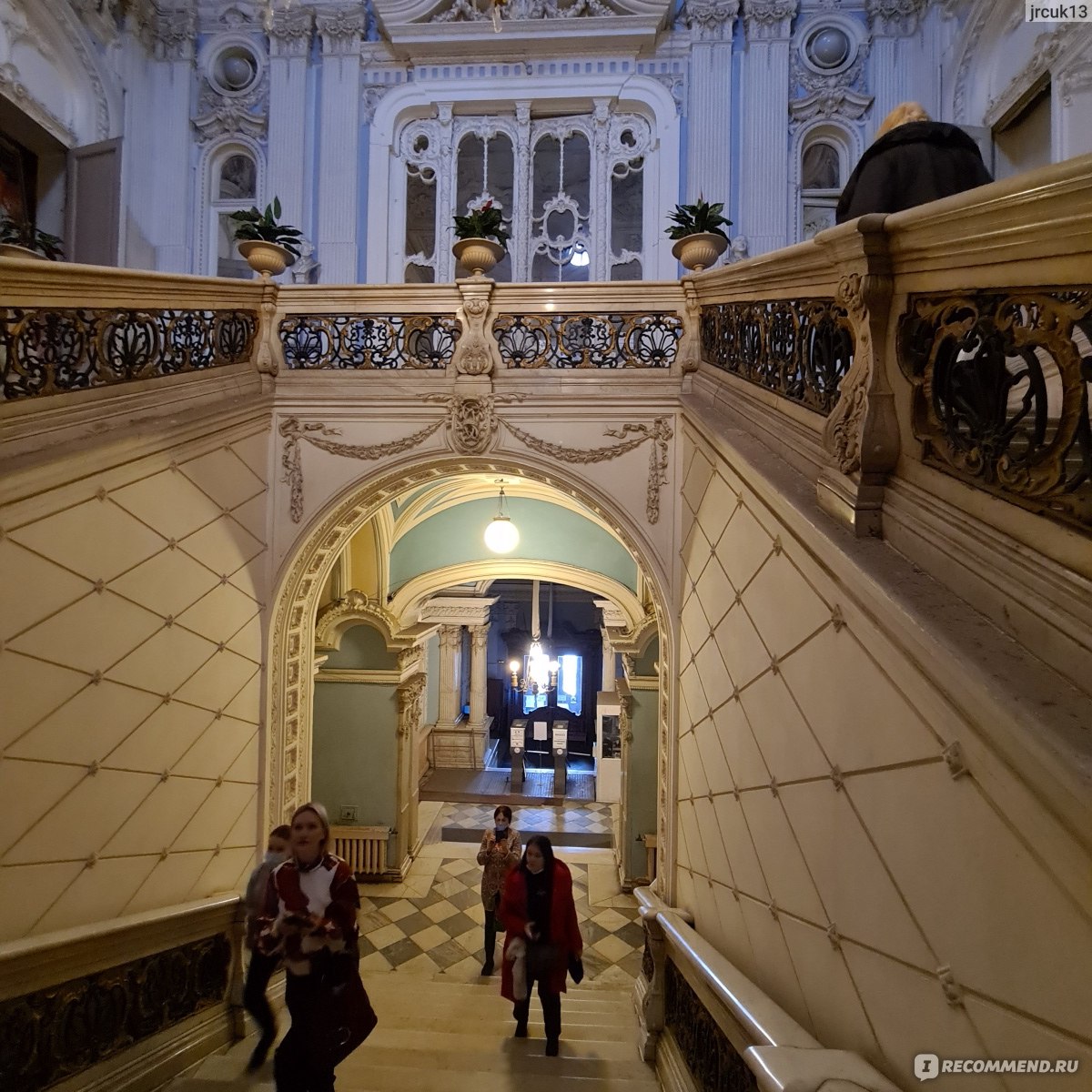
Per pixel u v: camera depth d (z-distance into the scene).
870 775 1.98
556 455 5.18
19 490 2.96
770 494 2.85
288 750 5.39
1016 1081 1.33
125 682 3.69
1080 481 1.47
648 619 8.33
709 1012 3.04
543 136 9.45
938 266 1.94
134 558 3.75
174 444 4.06
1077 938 1.18
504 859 6.61
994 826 1.42
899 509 2.12
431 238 9.66
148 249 9.27
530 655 15.37
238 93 9.37
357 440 5.27
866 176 3.46
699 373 4.98
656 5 8.60
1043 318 1.56
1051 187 1.40
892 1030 1.82
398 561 9.70
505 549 7.88
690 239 5.09
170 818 4.08
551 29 8.77
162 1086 3.51
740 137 8.91
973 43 7.80
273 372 5.26
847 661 2.14
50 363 3.36
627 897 8.52
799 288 3.05
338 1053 2.82
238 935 4.33
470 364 5.16
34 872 3.08
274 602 5.18
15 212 8.12
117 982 3.37
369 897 8.29
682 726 4.77
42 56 7.89
